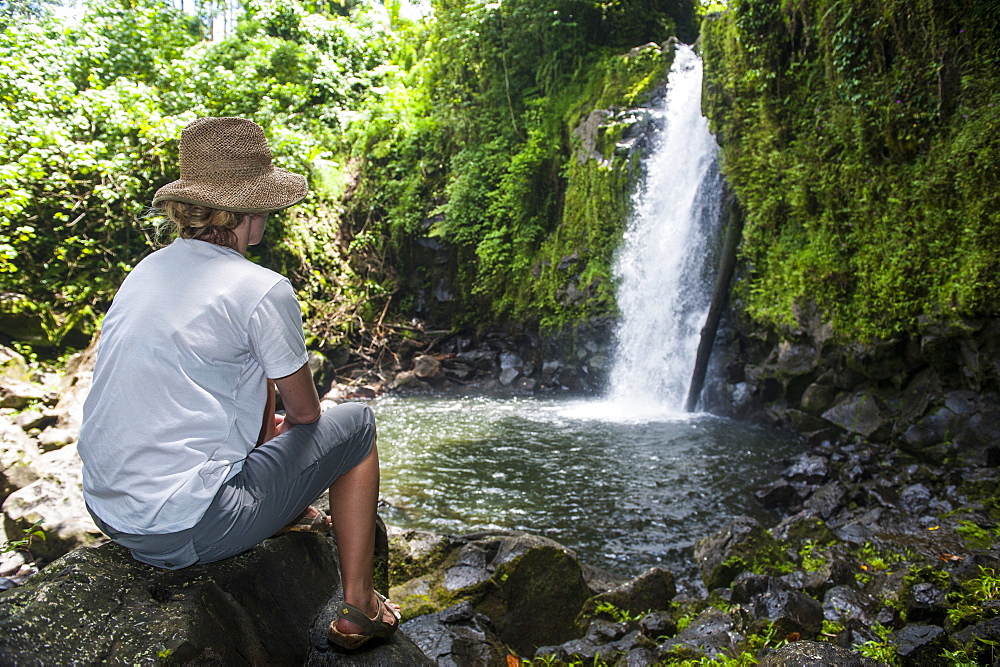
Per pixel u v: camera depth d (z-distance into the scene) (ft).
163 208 5.95
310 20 59.93
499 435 29.91
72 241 36.50
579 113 45.27
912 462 22.47
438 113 52.31
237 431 5.55
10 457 20.90
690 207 36.78
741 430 29.96
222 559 5.77
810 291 27.73
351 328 46.57
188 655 5.07
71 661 4.70
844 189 27.02
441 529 19.40
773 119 30.83
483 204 48.67
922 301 23.20
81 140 38.24
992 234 21.40
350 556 6.23
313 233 48.08
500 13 48.34
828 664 8.38
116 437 5.19
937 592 13.48
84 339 34.96
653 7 50.96
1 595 5.09
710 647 11.91
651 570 14.80
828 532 17.40
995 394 21.54
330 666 6.23
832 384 27.22
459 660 10.16
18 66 35.99
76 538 17.02
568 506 21.25
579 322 41.57
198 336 5.30
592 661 12.18
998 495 18.89
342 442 6.15
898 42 25.17
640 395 38.09
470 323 49.32
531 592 13.69
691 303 36.19
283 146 44.09
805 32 29.73
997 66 22.86
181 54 46.32
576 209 43.62
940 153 23.76
